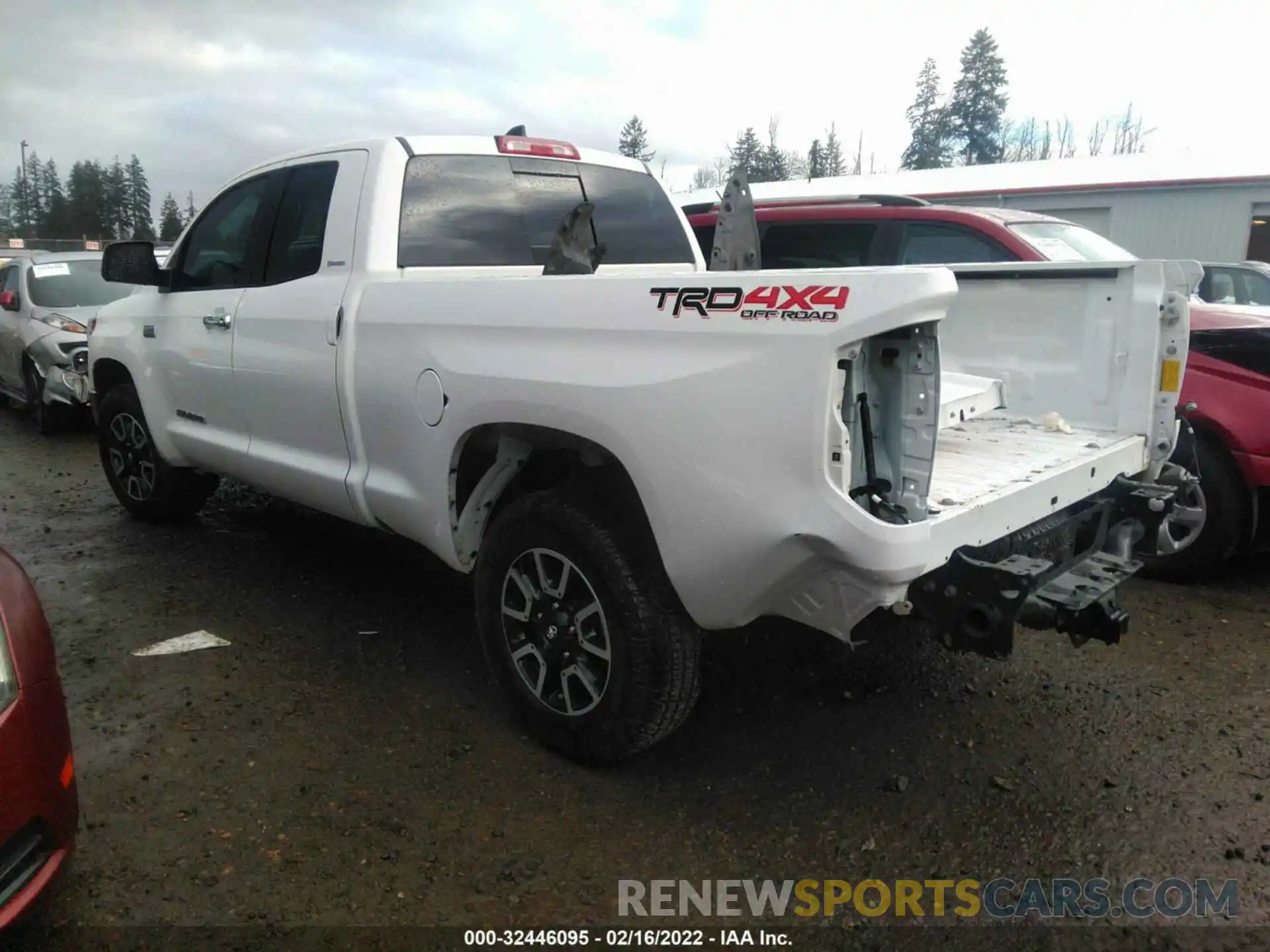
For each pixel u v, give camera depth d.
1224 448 4.74
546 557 3.17
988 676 3.93
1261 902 2.62
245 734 3.43
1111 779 3.19
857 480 2.44
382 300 3.55
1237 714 3.62
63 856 2.40
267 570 5.12
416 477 3.49
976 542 2.62
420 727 3.50
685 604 2.79
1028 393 4.06
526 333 3.01
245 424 4.49
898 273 2.24
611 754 3.09
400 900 2.62
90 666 3.96
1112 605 2.75
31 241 52.97
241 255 4.51
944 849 2.85
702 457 2.56
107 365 5.76
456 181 3.94
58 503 6.55
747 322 2.46
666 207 4.66
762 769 3.24
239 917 2.54
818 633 4.30
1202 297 9.91
